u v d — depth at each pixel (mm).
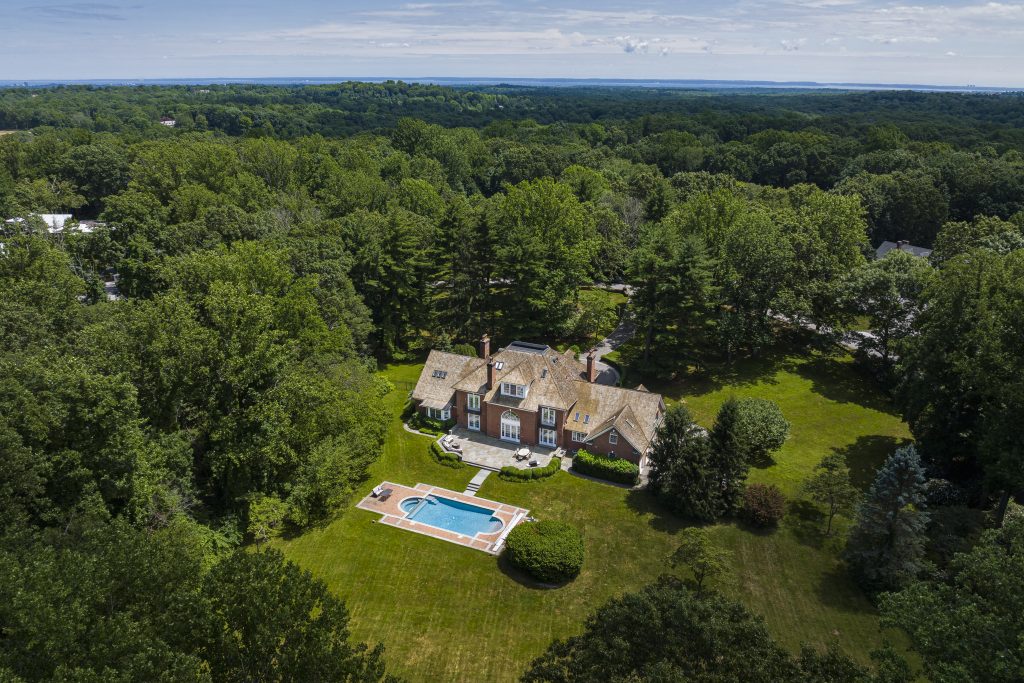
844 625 36125
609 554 42125
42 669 18391
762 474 51469
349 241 72188
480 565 41281
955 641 21844
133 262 67250
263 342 43562
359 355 67688
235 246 59406
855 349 74375
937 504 46031
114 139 140250
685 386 67188
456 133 189625
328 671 21562
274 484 44969
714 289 65375
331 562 41250
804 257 73000
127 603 22141
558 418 54438
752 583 39344
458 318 75250
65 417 31266
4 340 39188
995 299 44500
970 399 46594
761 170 145875
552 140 188875
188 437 41938
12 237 54188
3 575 19438
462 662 33625
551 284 72250
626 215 100000
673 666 20547
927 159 124000
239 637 21938
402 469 52500
